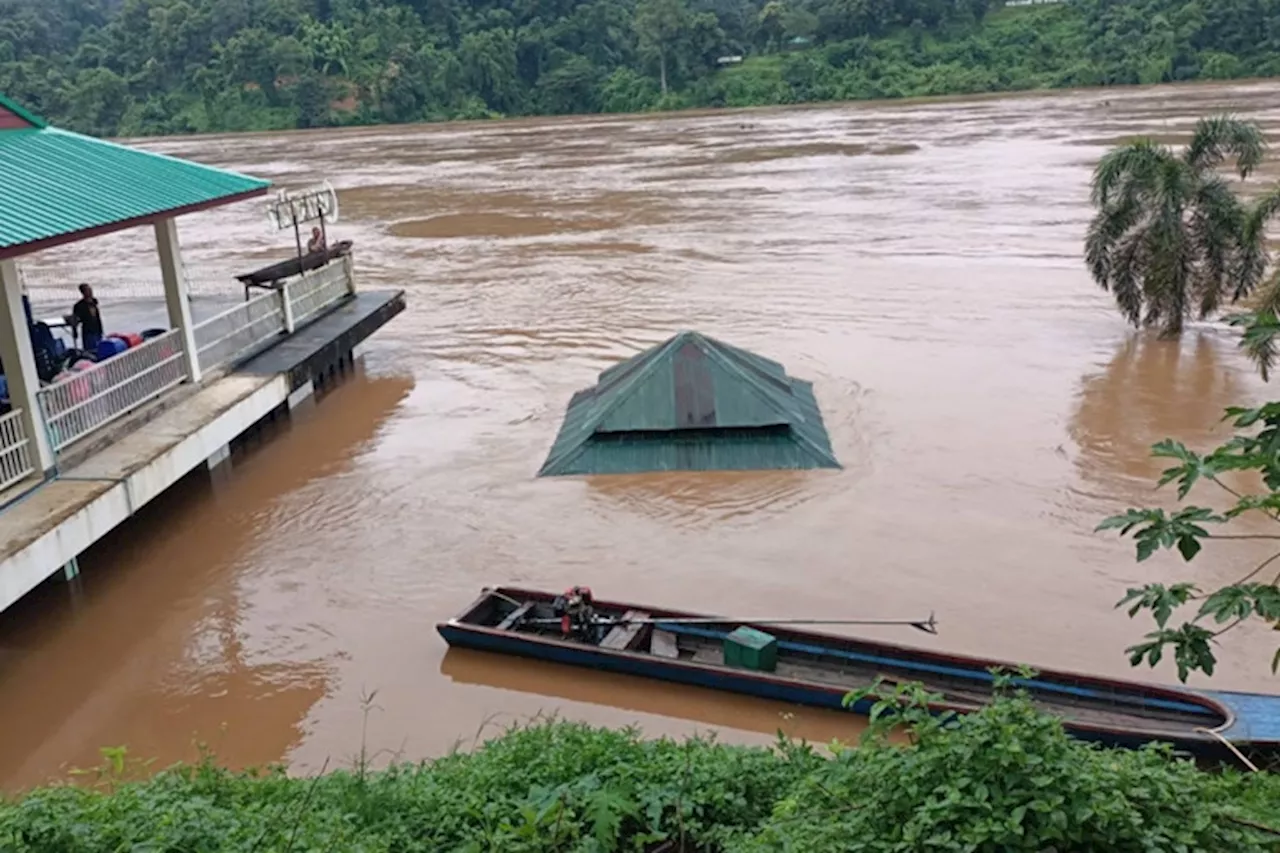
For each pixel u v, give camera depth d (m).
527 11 115.50
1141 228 21.81
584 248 35.19
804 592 12.30
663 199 44.97
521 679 10.92
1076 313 24.02
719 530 13.95
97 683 11.21
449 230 40.69
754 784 7.12
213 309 22.14
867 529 13.80
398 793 7.28
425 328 25.50
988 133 62.72
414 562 13.49
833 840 5.30
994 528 13.72
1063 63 96.62
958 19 107.50
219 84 105.38
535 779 7.42
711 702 10.37
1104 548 13.07
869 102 96.00
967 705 9.40
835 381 19.88
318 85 103.69
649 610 11.42
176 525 14.75
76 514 11.70
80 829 6.25
